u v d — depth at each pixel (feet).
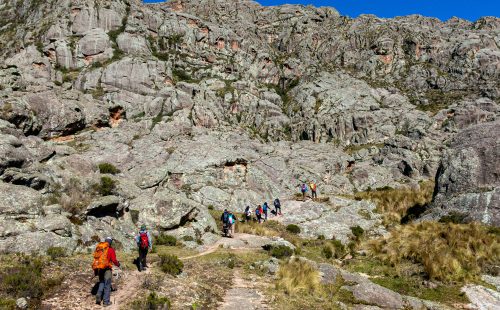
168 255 64.80
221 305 50.19
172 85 303.48
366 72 407.64
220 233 107.24
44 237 62.64
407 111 321.93
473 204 105.70
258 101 338.34
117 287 50.44
